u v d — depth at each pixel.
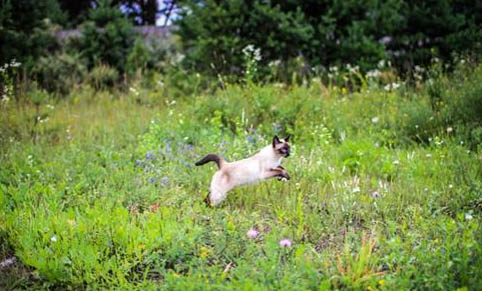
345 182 5.91
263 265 3.85
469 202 5.34
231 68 11.66
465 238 4.14
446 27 11.64
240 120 8.50
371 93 9.98
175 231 4.60
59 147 7.84
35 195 5.78
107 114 10.14
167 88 11.85
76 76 13.16
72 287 4.14
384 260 4.07
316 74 11.34
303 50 12.03
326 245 4.72
